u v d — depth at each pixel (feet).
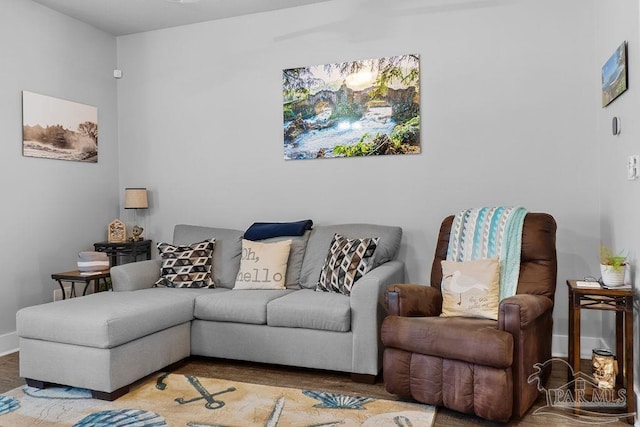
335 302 9.93
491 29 11.61
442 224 10.86
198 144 14.58
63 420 7.98
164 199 15.06
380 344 9.68
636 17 7.80
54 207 13.41
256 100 13.84
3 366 10.92
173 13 13.73
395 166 12.46
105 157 15.10
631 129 8.17
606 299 8.21
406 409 8.35
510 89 11.49
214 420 7.94
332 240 11.82
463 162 11.89
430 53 12.09
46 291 13.16
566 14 11.06
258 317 10.28
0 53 11.94
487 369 7.64
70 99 13.87
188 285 12.10
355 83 12.73
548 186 11.25
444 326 8.06
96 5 13.11
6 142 12.09
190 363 11.03
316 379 9.90
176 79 14.79
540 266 9.41
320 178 13.20
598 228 10.90
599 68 10.65
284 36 13.48
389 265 11.09
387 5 12.44
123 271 11.72
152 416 8.10
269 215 13.79
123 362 8.95
